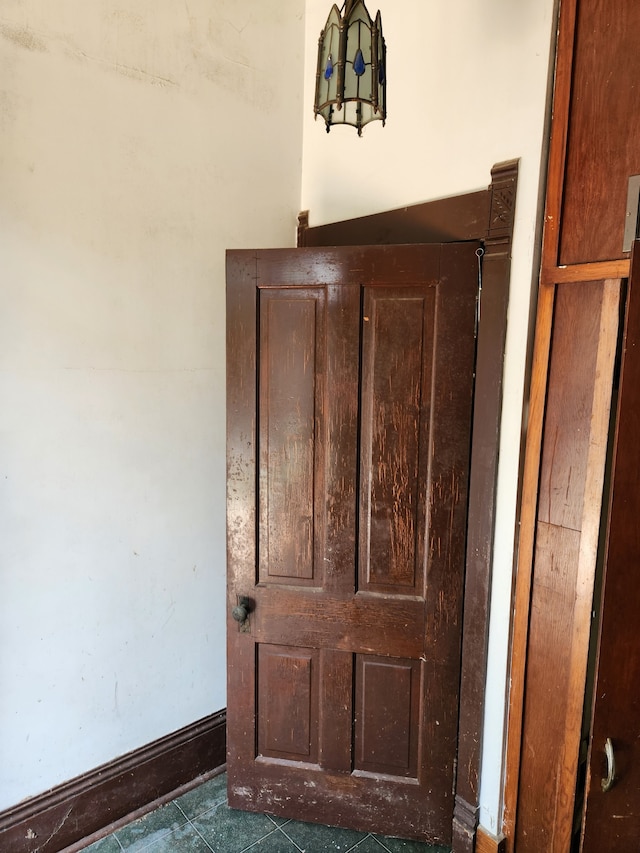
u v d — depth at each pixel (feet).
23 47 4.97
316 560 6.02
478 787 5.74
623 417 3.61
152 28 5.70
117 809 6.28
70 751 5.90
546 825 5.25
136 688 6.36
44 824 5.73
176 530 6.50
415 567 5.80
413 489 5.70
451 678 5.79
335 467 5.81
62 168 5.29
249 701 6.30
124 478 6.02
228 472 6.06
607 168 4.41
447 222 5.52
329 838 6.14
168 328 6.17
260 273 5.79
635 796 3.94
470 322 5.35
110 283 5.70
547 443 4.99
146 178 5.82
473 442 5.48
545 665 5.15
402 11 5.79
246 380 5.90
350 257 5.56
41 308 5.30
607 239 4.43
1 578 5.28
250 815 6.44
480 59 5.17
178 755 6.74
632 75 4.21
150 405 6.13
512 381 5.19
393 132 6.00
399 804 6.08
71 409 5.58
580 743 4.93
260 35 6.53
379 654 5.96
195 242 6.27
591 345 4.61
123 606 6.16
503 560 5.40
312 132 6.94
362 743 6.14
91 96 5.39
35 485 5.42
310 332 5.74
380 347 5.60
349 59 4.12
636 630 3.80
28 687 5.55
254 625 6.18
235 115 6.42
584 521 4.74
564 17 4.55
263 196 6.79
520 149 4.94
